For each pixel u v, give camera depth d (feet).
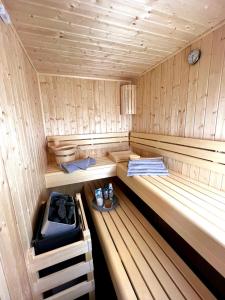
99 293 4.05
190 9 3.26
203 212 3.16
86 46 4.69
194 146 4.76
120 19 3.53
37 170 4.65
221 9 3.28
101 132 8.18
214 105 4.17
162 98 6.09
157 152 6.48
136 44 4.68
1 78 2.47
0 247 1.88
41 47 4.58
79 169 6.34
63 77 7.08
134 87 7.63
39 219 4.08
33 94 5.29
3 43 2.72
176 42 4.63
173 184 4.57
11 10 3.08
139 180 4.93
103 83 7.82
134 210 5.45
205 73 4.33
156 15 3.43
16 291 2.22
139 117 7.81
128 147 8.73
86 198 6.94
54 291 3.46
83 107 7.63
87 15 3.35
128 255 3.51
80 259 3.67
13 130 2.79
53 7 3.08
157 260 3.36
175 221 3.38
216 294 3.69
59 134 7.39
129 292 2.70
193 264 4.41
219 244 2.41
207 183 4.52
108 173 6.82
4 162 2.24
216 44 3.96
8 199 2.27
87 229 3.43
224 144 3.91
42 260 2.94
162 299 2.58
